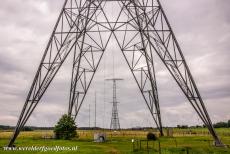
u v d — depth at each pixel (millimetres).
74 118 53031
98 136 47656
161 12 41688
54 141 47312
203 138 54656
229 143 43188
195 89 40031
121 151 33406
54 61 39656
